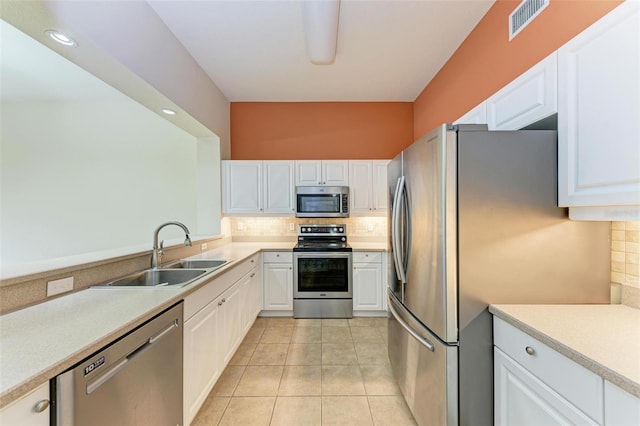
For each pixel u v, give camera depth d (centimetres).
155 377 123
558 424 94
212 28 220
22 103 362
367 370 224
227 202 347
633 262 122
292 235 379
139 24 184
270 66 282
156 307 123
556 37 151
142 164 368
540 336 101
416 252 157
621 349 88
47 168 363
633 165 91
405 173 173
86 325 104
